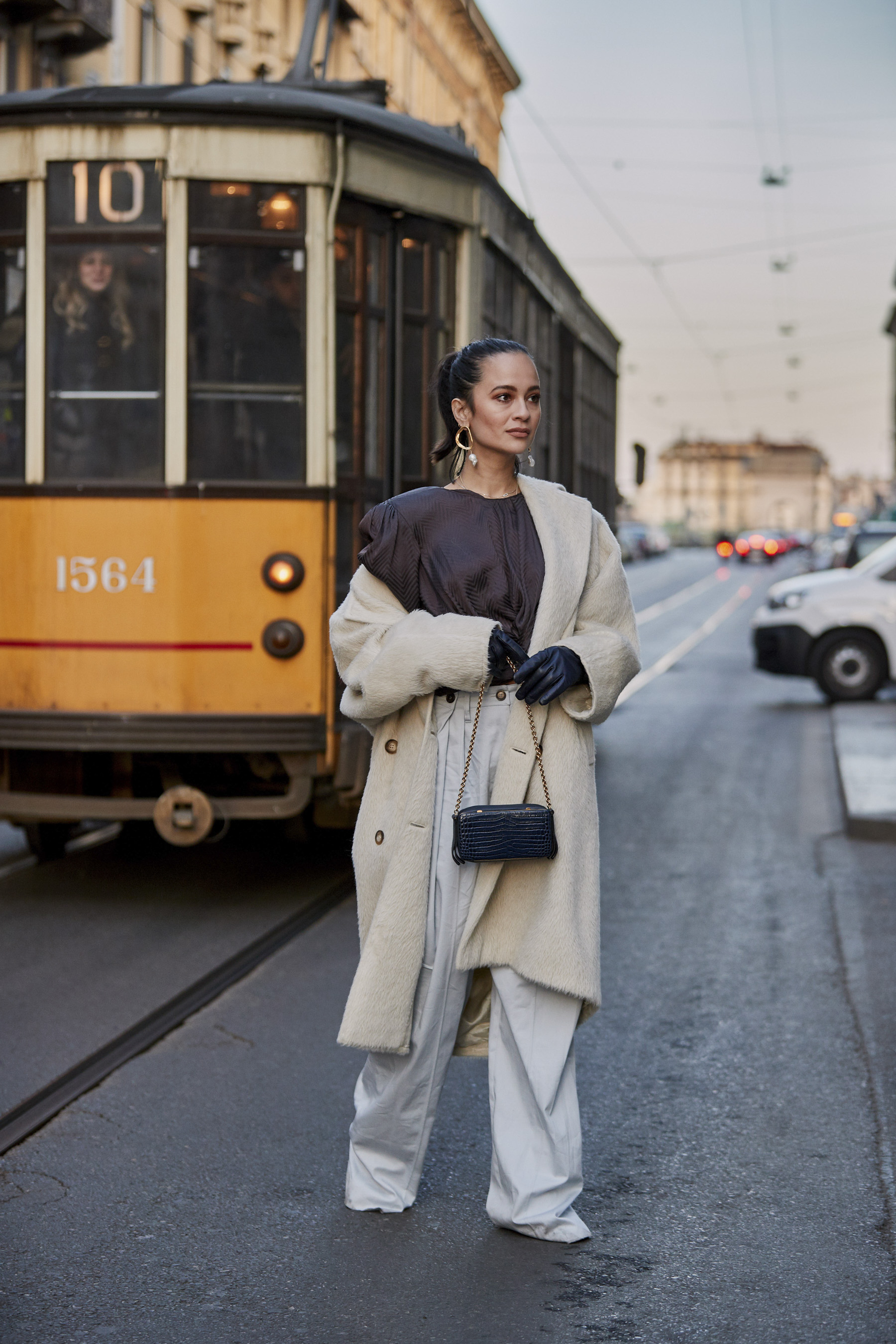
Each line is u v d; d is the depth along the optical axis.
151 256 6.71
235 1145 4.29
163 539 6.67
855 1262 3.55
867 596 15.73
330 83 8.21
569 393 11.66
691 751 12.59
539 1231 3.61
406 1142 3.78
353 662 3.62
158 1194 3.94
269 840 8.87
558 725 3.53
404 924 3.49
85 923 6.79
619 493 15.48
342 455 6.93
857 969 6.05
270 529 6.71
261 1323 3.24
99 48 18.98
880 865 8.10
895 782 10.00
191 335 6.72
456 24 28.56
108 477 6.75
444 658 3.41
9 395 6.84
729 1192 3.97
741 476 143.50
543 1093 3.55
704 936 6.66
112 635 6.69
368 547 3.62
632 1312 3.29
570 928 3.48
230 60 23.08
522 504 3.63
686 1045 5.20
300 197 6.80
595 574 3.62
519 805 3.41
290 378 6.79
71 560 6.71
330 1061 5.00
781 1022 5.44
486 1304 3.33
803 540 77.44
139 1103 4.61
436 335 7.67
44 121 6.72
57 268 6.77
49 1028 5.29
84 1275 3.48
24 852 8.65
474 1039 3.80
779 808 9.91
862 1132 4.39
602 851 8.54
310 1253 3.58
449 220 7.68
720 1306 3.32
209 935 6.58
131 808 6.74
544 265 10.34
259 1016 5.47
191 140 6.68
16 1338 3.17
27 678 6.77
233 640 6.70
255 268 6.77
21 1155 4.21
